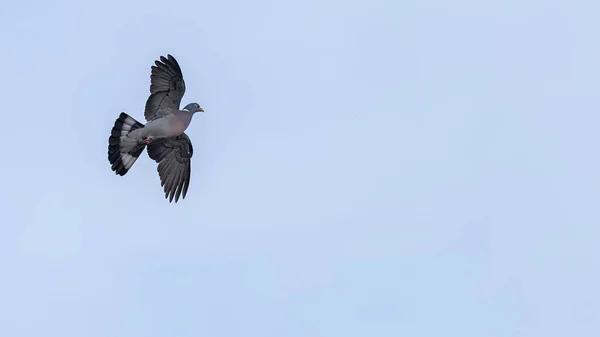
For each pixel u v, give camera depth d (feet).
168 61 54.19
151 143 56.75
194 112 58.34
